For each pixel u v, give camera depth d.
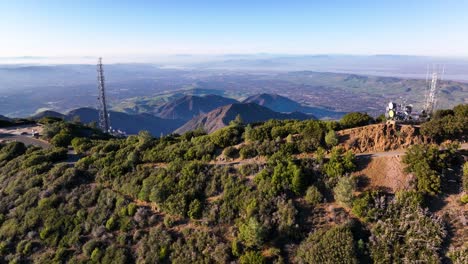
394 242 20.12
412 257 19.12
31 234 28.52
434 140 27.53
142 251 24.73
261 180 26.94
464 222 19.69
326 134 30.75
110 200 30.20
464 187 21.52
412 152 24.91
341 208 23.61
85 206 30.67
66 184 33.47
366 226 21.75
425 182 22.33
